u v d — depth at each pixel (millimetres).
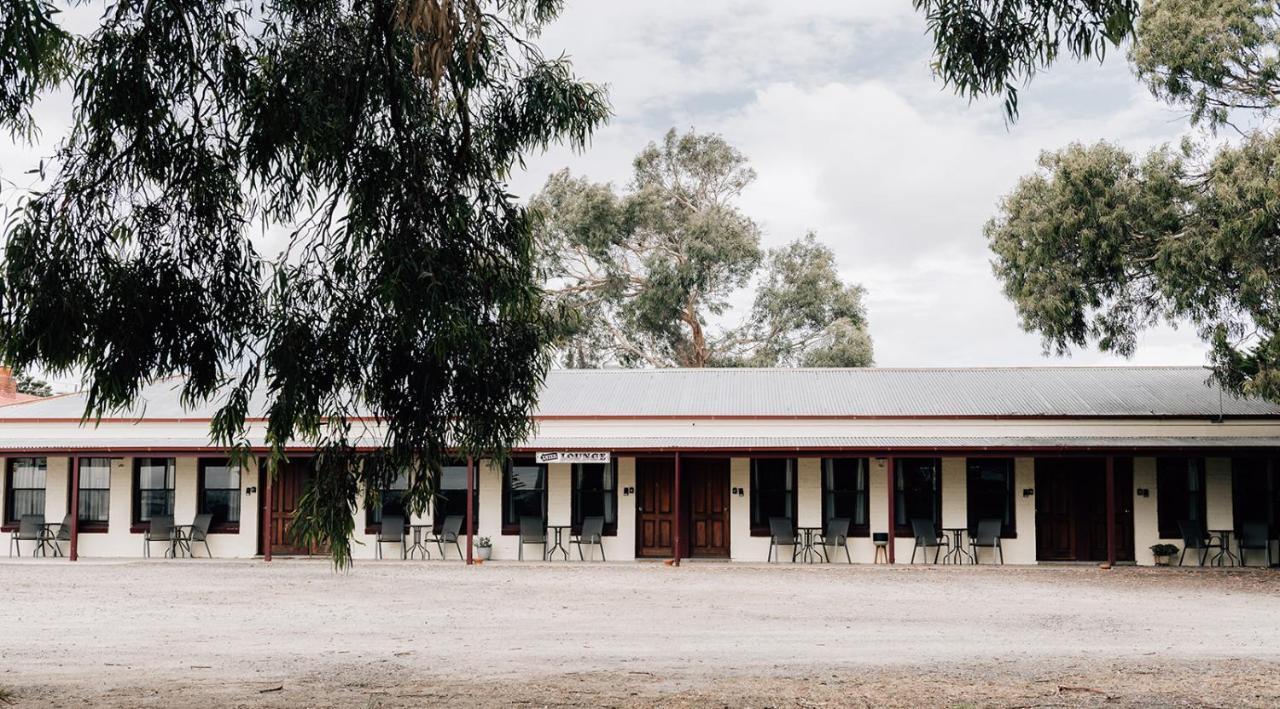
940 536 24594
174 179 7953
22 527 25641
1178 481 24469
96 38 7844
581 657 11391
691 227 42469
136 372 7777
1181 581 20578
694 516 25406
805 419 25406
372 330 8023
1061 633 13609
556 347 9453
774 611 15953
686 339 45406
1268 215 19125
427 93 8297
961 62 7562
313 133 7992
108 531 25953
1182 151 21609
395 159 7977
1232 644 12586
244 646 12328
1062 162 22188
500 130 8711
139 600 17125
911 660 11125
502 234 8375
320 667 10602
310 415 8188
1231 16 20359
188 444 25141
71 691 9008
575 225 42875
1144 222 21797
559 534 25188
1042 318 23047
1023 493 24531
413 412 8367
